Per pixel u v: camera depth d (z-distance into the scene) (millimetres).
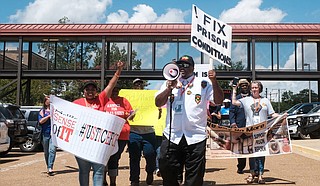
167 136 4988
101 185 5664
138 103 8219
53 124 5633
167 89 4824
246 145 8227
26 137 15711
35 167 11500
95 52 25500
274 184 8156
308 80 25953
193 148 4848
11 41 25594
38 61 25844
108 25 25594
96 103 6016
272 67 24891
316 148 14172
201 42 5934
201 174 4848
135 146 7754
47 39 25703
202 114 4918
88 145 5520
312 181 8477
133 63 25062
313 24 25734
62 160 13305
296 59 25031
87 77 25188
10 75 25688
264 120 8266
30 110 17391
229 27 6172
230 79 25266
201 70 9875
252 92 8453
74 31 25031
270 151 8172
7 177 9500
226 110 12031
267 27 25016
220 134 8227
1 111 14836
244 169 10570
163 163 4945
